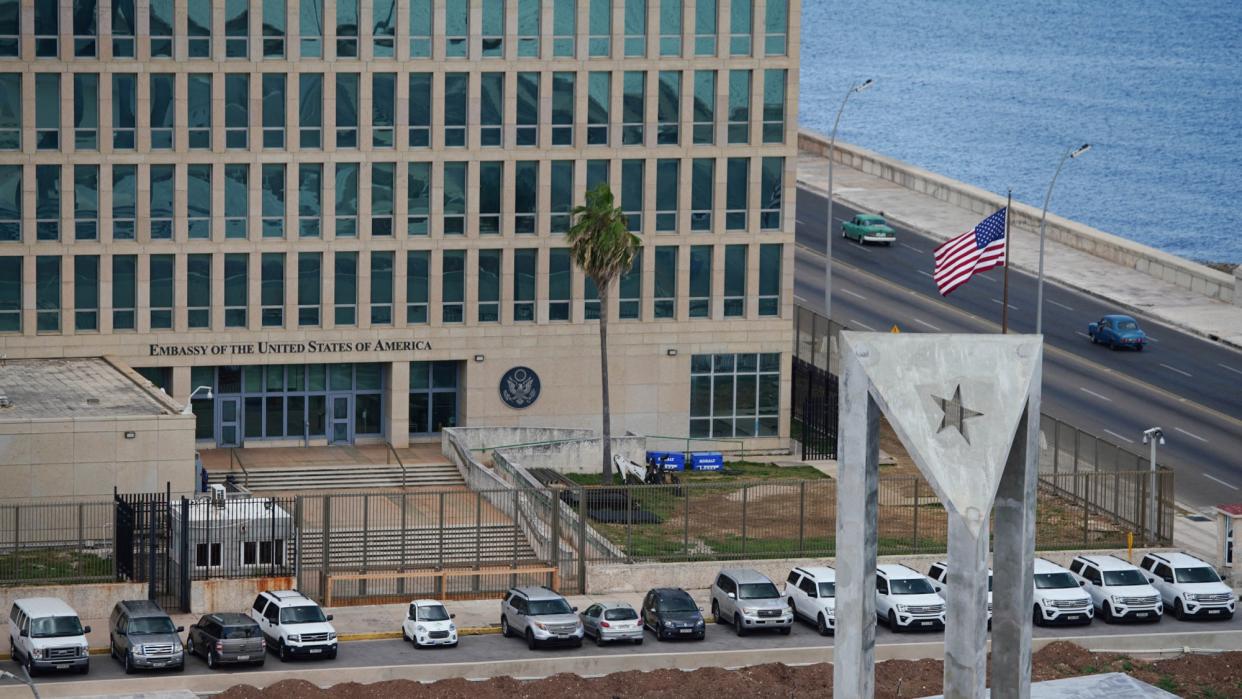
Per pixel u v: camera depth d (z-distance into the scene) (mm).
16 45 118812
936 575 103438
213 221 122312
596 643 94500
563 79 125562
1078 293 170500
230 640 88312
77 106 120000
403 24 122875
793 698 85625
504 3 124125
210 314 123375
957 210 198875
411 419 128625
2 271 120625
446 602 101312
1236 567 106062
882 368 62938
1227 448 132000
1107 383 145250
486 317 127062
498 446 124875
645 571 104000
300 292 124438
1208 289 170125
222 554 99688
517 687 87062
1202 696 88500
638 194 127750
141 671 87688
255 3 120938
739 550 106938
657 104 126750
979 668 62656
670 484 112188
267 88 122125
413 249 125000
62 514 105500
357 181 123812
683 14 126250
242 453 124562
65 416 107125
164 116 121188
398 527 109375
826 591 97938
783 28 128125
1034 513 64062
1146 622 100062
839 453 63719
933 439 62344
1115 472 111000
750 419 131375
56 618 88188
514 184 125812
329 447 127000
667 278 129250
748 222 129125
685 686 87438
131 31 120125
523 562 105438
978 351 62969
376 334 125500
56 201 120750
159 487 108062
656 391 129750
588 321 128125
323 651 90312
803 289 167250
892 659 92188
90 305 122125
